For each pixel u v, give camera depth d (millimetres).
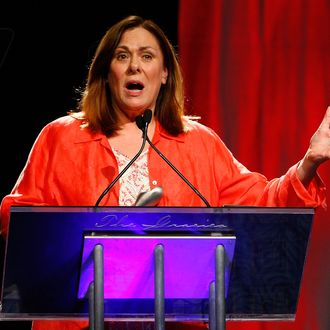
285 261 8109
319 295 14859
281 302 8234
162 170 9984
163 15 15070
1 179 15148
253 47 14914
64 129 10227
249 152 14852
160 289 7695
